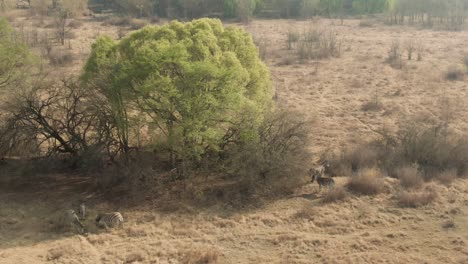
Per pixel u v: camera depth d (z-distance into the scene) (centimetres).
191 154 2034
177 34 2198
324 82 4075
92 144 2203
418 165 2319
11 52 2341
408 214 1947
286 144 2186
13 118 2189
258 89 2266
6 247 1705
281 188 2136
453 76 4147
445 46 5431
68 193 2080
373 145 2606
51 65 4122
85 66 2203
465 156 2397
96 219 1861
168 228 1847
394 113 3294
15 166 2258
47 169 2242
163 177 2175
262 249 1719
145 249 1706
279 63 4659
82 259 1645
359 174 2188
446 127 2812
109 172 2152
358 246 1723
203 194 2072
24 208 1959
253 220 1906
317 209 1970
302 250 1706
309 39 5541
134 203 2011
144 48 1995
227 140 2170
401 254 1675
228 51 2175
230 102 2008
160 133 2142
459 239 1761
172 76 2020
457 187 2170
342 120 3184
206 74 1955
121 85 1989
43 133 2222
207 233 1822
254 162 2081
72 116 2212
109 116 2162
